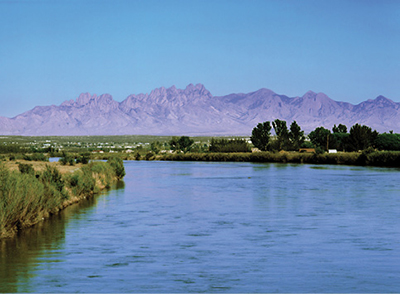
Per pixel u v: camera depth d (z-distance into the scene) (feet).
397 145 467.11
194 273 54.08
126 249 66.49
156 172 265.13
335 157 366.63
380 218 94.43
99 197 134.10
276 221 91.09
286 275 53.16
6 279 51.34
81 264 58.03
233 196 136.56
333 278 51.93
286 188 161.58
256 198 131.03
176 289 48.08
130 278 52.01
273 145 506.48
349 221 90.89
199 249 66.69
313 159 384.68
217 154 455.63
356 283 50.01
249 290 47.75
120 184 182.09
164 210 106.63
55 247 67.51
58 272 54.29
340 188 160.35
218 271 54.95
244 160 437.17
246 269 55.88
